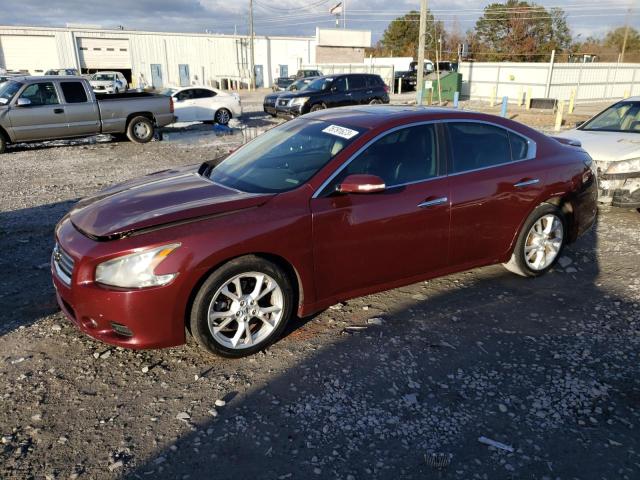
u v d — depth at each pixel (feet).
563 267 17.08
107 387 10.78
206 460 8.81
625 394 10.54
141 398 10.43
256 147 14.90
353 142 12.68
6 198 27.04
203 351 12.16
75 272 10.75
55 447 9.07
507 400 10.37
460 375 11.18
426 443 9.21
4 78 64.23
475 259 14.69
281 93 68.64
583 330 13.04
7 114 40.86
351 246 12.42
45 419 9.79
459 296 14.94
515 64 93.30
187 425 9.66
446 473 8.54
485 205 14.19
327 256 12.17
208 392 10.62
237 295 11.41
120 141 50.14
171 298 10.59
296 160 13.14
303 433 9.45
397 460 8.82
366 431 9.50
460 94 102.32
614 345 12.35
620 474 8.53
